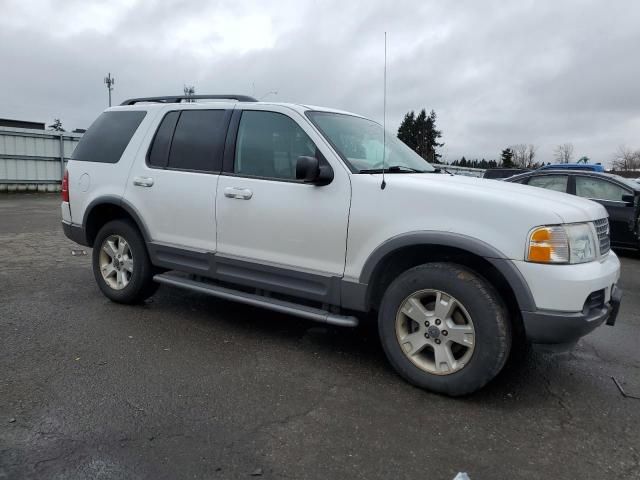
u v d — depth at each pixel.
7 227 10.64
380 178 3.65
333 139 3.96
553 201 3.37
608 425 3.16
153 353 4.03
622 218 9.59
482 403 3.38
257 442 2.82
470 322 3.30
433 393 3.49
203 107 4.65
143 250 4.98
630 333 5.02
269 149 4.19
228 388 3.46
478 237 3.26
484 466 2.68
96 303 5.30
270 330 4.67
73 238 5.52
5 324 4.59
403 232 3.49
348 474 2.56
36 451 2.66
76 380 3.50
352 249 3.71
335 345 4.34
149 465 2.58
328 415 3.14
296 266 3.98
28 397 3.24
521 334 3.73
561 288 3.08
